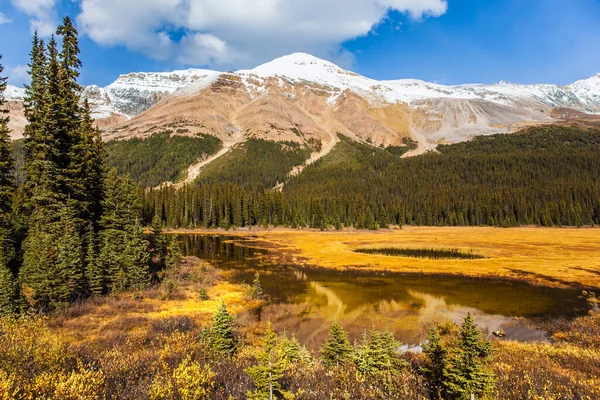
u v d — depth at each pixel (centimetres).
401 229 13338
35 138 3281
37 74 3309
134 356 1362
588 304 3341
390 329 2658
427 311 3139
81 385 850
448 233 11381
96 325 2300
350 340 2388
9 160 3077
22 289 2723
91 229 3434
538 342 2384
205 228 13438
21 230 3397
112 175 4088
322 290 3897
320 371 1327
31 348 1132
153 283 3797
